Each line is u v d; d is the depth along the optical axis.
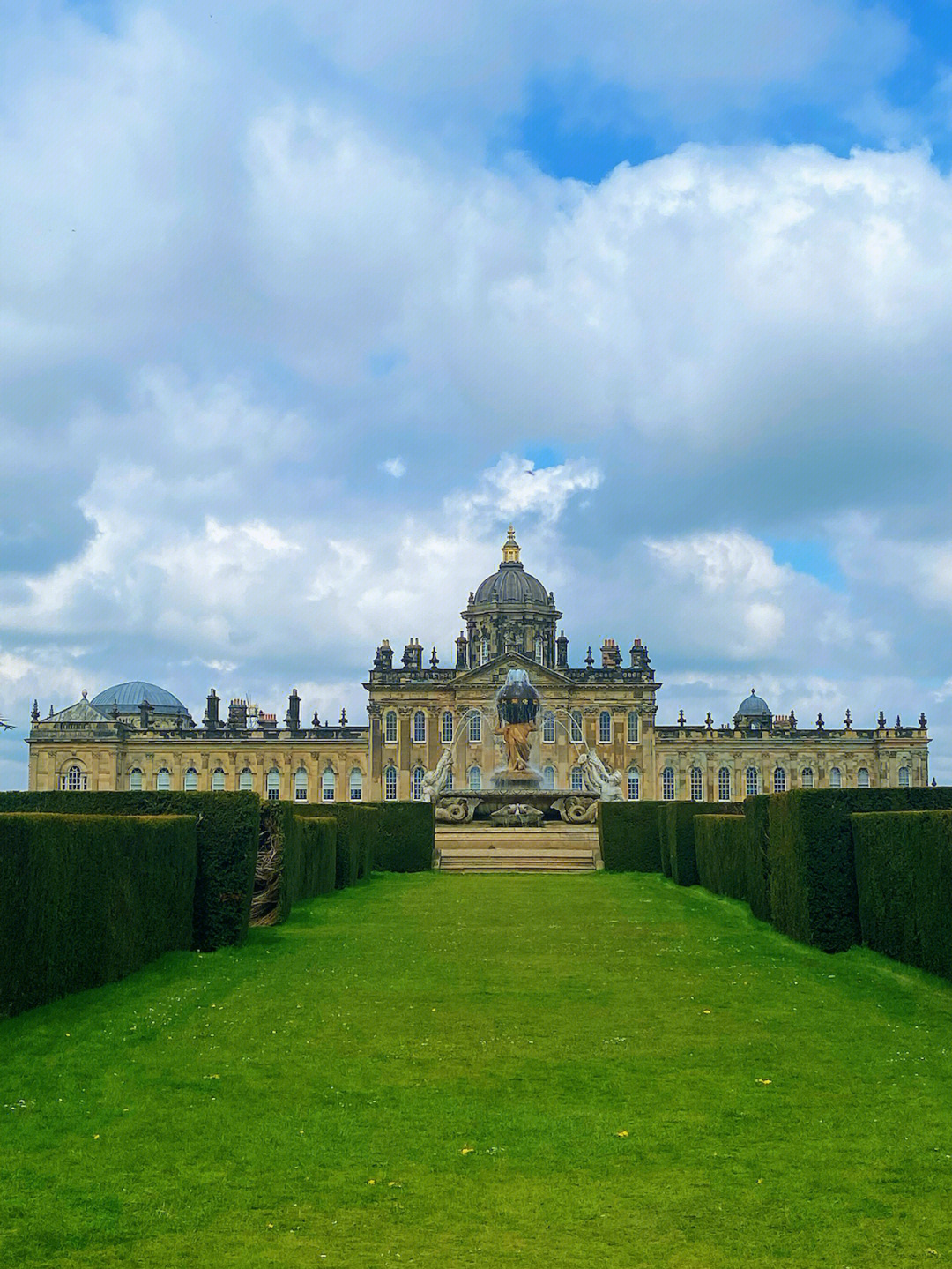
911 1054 21.31
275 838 39.44
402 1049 21.59
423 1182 15.16
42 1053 21.16
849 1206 14.32
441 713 157.62
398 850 65.50
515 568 177.12
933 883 27.72
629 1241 13.41
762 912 39.69
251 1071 20.17
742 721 178.50
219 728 169.50
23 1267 12.74
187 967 30.23
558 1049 21.62
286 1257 13.03
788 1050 21.58
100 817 27.31
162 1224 13.86
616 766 155.88
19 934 23.42
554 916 41.12
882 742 164.00
